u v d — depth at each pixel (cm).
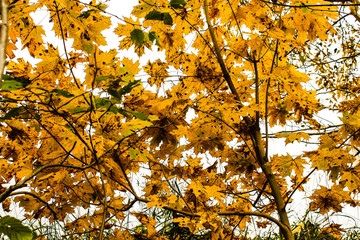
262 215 202
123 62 185
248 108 204
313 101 210
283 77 205
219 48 227
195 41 228
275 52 213
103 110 169
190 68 217
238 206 224
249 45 213
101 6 171
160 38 215
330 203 212
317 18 208
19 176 184
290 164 203
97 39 180
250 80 221
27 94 162
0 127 185
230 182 234
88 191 200
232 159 220
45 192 197
